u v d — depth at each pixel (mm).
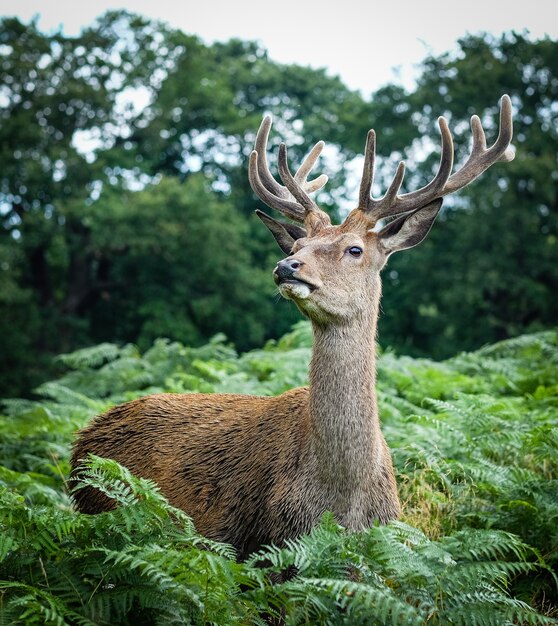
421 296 29562
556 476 6129
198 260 28922
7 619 3748
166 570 3984
